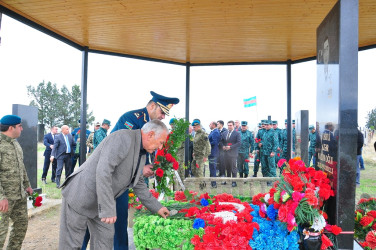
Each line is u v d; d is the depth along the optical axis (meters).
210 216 2.23
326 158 2.64
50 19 4.47
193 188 5.57
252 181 4.04
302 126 6.17
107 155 2.02
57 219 4.98
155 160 2.93
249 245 2.02
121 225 2.71
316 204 2.00
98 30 4.93
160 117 3.07
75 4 3.96
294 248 2.02
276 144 8.05
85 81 5.60
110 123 8.69
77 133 9.27
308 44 5.70
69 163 8.20
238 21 4.59
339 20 2.36
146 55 6.47
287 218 1.98
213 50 6.10
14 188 2.92
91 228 2.25
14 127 2.99
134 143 2.17
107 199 1.96
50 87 23.77
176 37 5.31
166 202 3.09
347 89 2.34
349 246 2.26
